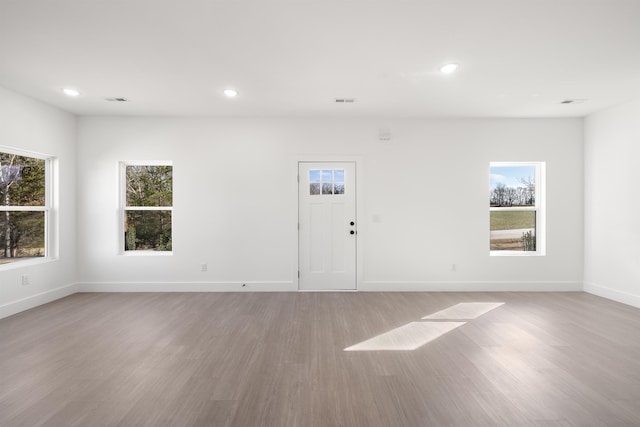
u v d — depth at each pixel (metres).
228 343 2.96
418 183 4.90
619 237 4.30
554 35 2.59
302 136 4.88
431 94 3.89
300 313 3.83
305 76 3.38
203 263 4.86
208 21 2.41
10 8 2.23
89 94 3.91
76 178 4.78
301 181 4.91
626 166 4.21
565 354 2.72
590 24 2.44
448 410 1.96
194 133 4.84
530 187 5.10
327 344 2.93
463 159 4.90
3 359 2.63
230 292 4.81
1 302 3.67
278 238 4.89
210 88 3.71
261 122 4.87
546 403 2.03
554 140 4.88
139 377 2.35
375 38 2.64
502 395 2.12
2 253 3.88
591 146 4.71
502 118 4.88
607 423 1.84
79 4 2.20
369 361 2.60
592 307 4.03
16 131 3.83
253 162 4.87
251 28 2.50
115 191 4.79
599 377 2.35
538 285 4.88
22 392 2.16
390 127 4.89
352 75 3.36
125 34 2.59
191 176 4.84
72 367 2.50
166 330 3.28
